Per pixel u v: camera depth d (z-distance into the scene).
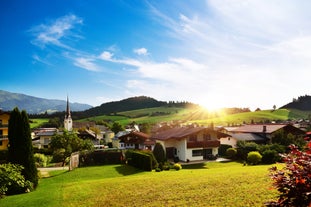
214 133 44.84
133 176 25.30
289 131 51.50
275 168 6.22
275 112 143.88
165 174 24.50
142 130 102.81
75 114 188.38
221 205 12.07
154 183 18.17
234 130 60.94
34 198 16.16
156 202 13.54
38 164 37.94
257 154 34.41
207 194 14.04
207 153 44.22
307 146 5.90
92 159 38.22
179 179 19.06
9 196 17.61
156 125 114.31
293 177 5.52
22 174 19.64
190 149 42.47
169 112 190.75
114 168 33.75
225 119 129.75
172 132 50.69
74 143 38.91
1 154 41.88
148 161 30.83
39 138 70.75
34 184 20.31
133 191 16.27
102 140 87.75
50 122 131.88
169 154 45.88
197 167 35.88
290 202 5.54
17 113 20.33
